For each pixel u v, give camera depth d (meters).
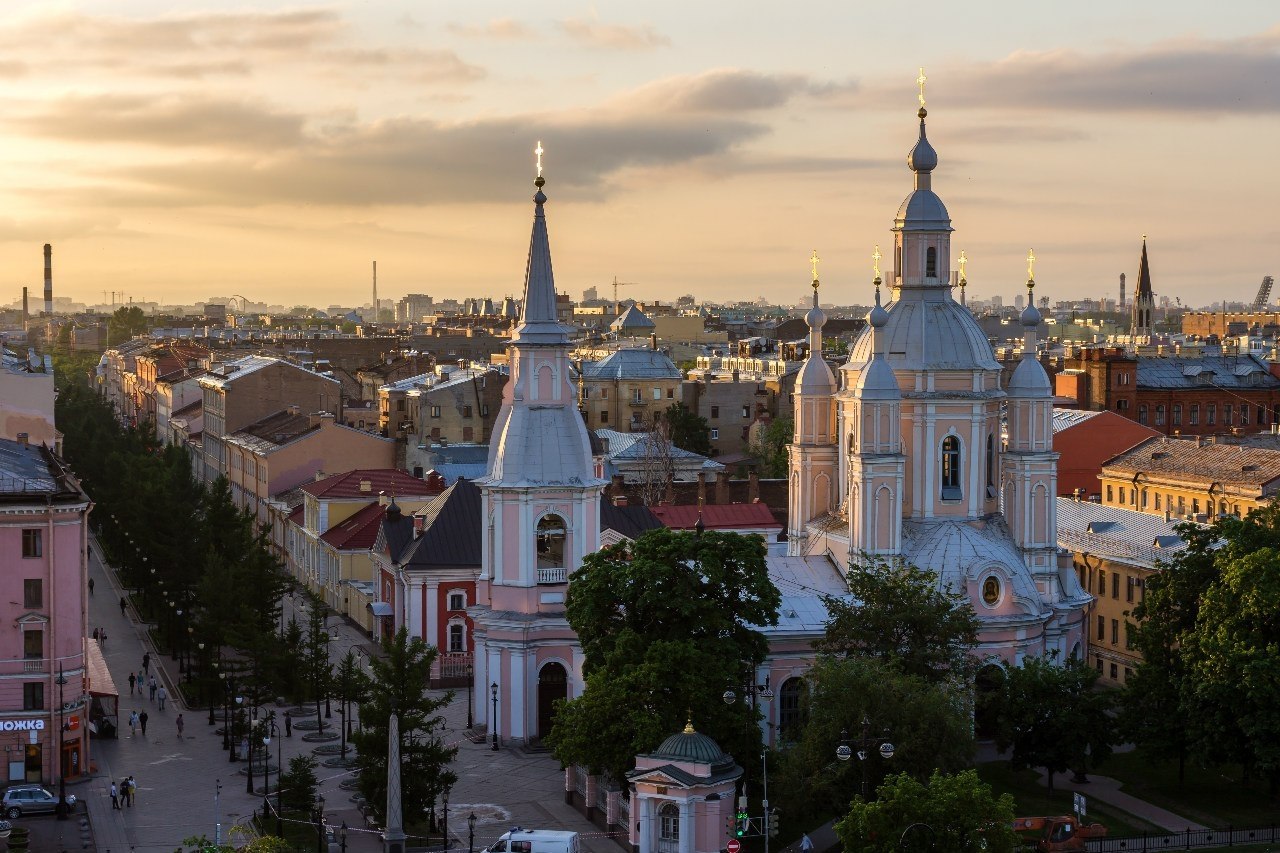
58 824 102.94
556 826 101.44
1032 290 124.19
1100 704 104.75
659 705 97.62
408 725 97.12
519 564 119.62
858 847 79.25
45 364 160.62
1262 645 101.38
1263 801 105.06
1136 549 140.12
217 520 161.12
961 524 120.06
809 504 129.25
